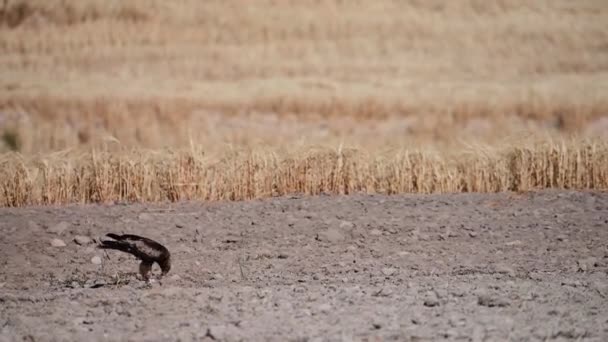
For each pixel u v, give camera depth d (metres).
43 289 38.41
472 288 36.41
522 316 31.67
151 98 135.88
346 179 62.53
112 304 34.09
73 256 44.69
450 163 65.00
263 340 28.73
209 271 41.25
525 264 42.72
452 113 130.50
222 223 51.16
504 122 127.69
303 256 44.72
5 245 46.28
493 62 199.75
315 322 30.95
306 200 58.09
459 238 48.16
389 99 137.50
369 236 48.41
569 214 54.00
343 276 40.41
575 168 64.06
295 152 63.03
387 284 38.00
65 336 29.50
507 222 51.81
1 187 59.25
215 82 175.88
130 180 60.59
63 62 199.00
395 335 29.08
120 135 118.69
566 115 129.62
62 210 55.19
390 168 63.28
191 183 60.34
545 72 195.00
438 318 31.28
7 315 32.91
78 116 127.62
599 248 46.28
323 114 133.38
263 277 40.38
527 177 63.31
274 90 146.88
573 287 36.84
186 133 117.69
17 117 129.38
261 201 58.19
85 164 61.56
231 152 64.19
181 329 30.36
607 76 187.75
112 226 50.19
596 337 29.12
